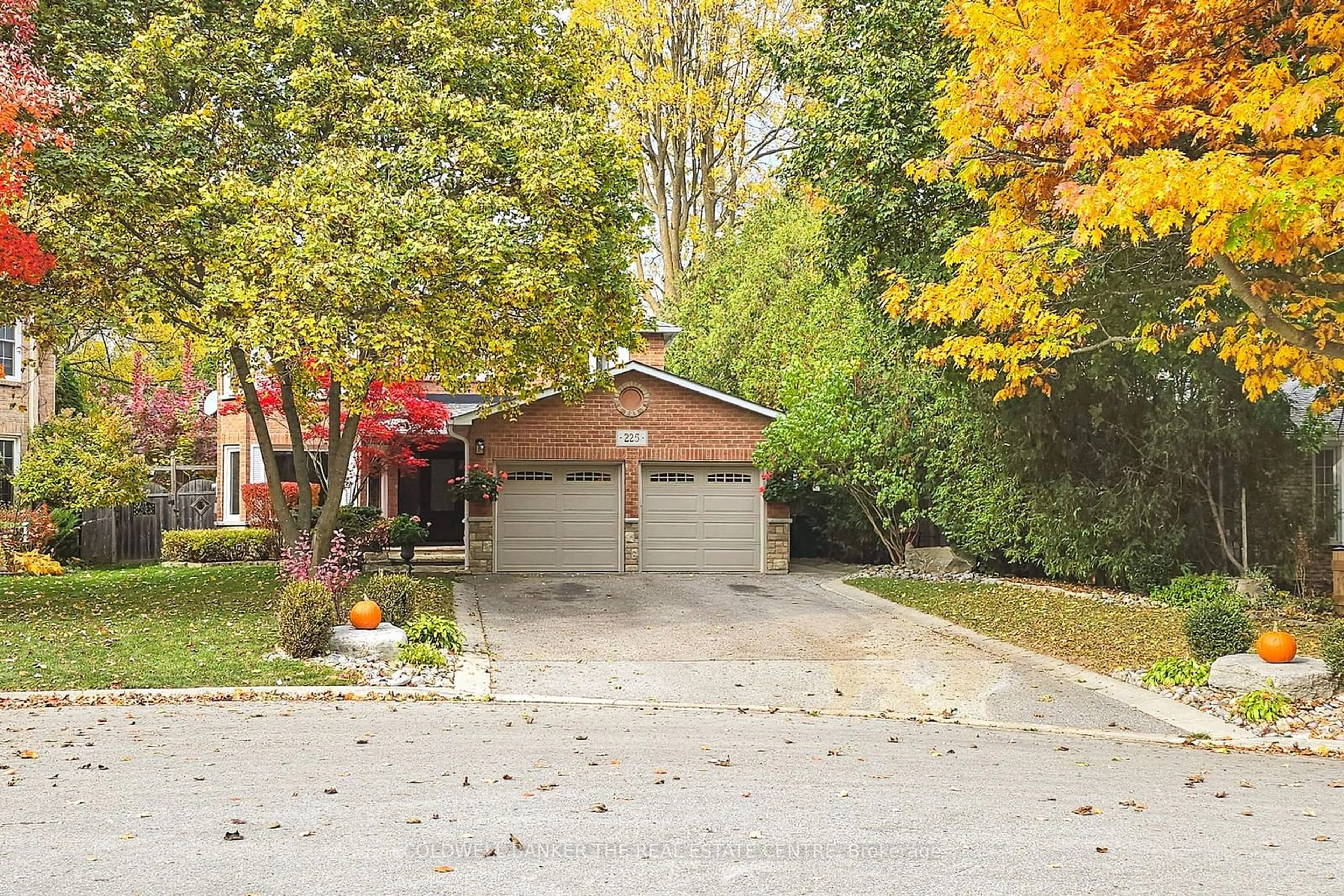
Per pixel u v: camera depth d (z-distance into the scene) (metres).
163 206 14.76
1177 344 15.64
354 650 12.98
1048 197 11.23
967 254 11.30
